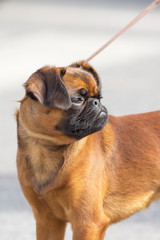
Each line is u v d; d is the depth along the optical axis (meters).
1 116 12.05
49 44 20.80
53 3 34.12
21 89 14.15
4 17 26.86
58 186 5.44
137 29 26.25
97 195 5.55
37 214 5.82
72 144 5.42
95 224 5.50
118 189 5.91
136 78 16.41
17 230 6.82
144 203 6.11
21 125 5.52
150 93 14.50
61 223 5.90
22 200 7.88
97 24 26.27
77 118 5.23
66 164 5.41
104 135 5.85
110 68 17.66
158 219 7.43
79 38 22.39
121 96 14.09
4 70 16.34
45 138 5.37
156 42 23.20
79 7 32.75
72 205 5.47
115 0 37.62
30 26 24.61
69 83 5.26
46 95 5.03
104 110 5.39
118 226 7.18
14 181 8.56
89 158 5.50
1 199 7.87
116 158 5.88
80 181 5.43
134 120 6.25
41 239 5.90
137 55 20.22
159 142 6.16
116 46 21.77
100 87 5.64
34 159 5.52
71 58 18.23
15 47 20.02
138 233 6.88
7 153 9.74
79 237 5.46
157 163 6.07
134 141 6.05
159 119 6.32
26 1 33.72
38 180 5.54
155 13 32.66
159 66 18.31
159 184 6.11
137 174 5.99
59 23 25.89
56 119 5.24
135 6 34.28
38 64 17.14
